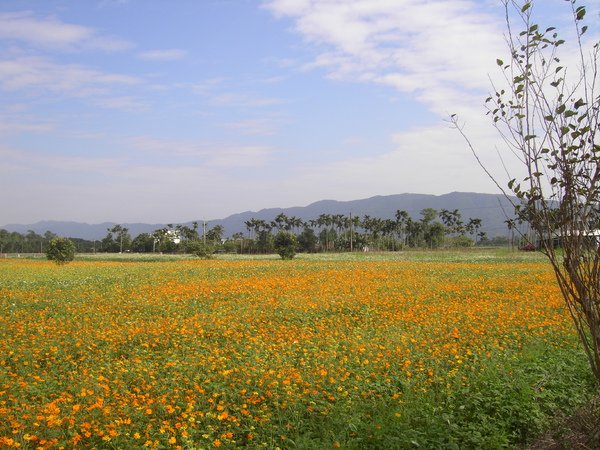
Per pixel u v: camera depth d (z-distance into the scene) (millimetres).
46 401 7301
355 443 6047
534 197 5055
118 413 6781
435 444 5965
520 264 36844
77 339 11281
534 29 5086
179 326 12906
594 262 4918
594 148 4820
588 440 5656
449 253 62562
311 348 10461
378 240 112562
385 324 12953
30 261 56406
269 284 22453
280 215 125688
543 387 7637
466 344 10883
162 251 98250
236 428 6586
